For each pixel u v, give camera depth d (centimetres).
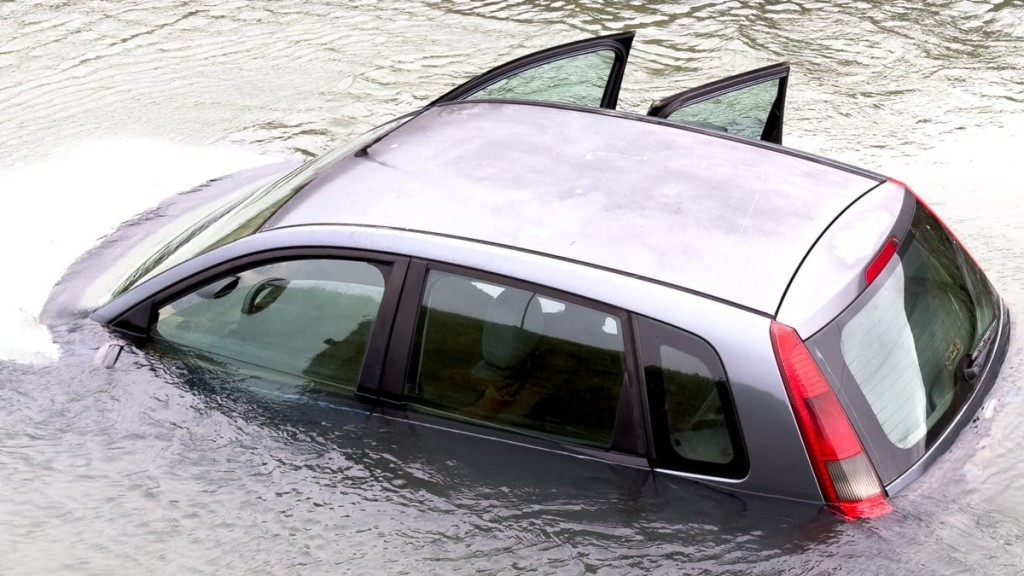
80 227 580
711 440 340
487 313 367
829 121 808
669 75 909
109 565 367
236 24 1091
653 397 346
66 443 410
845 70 905
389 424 388
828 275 342
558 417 365
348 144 475
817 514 328
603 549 343
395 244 380
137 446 407
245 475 389
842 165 409
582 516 351
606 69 529
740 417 331
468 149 426
